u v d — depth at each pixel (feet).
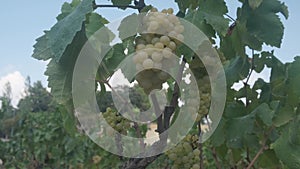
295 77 3.17
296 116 3.00
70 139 12.67
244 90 3.85
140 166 2.81
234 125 3.52
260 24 3.28
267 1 3.28
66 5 2.97
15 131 14.88
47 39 2.73
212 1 2.96
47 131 13.44
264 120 3.34
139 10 2.95
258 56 3.82
